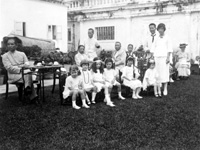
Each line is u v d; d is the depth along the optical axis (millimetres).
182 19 14805
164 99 6777
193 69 13422
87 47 7957
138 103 6281
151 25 7992
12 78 6227
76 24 19422
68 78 5926
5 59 6238
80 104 6223
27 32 14555
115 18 17422
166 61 7316
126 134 4141
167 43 7477
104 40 18141
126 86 7031
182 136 4078
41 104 6039
